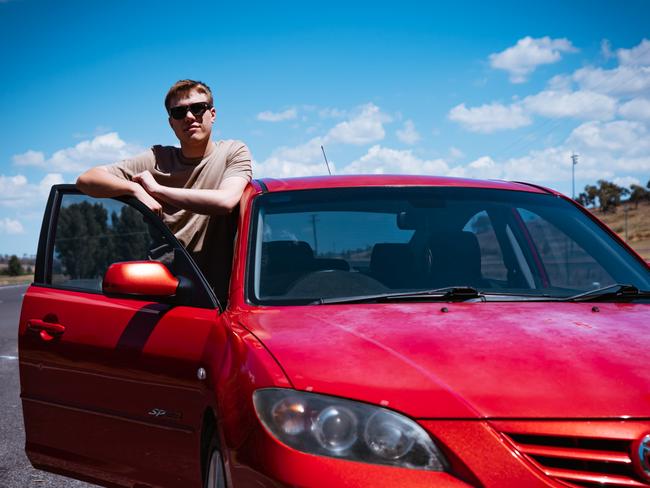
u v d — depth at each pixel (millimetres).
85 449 3568
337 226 3496
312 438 2229
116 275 3188
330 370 2367
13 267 96812
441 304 3027
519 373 2322
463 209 3676
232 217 3930
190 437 3006
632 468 2141
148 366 3219
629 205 193250
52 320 3717
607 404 2219
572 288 3404
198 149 4156
